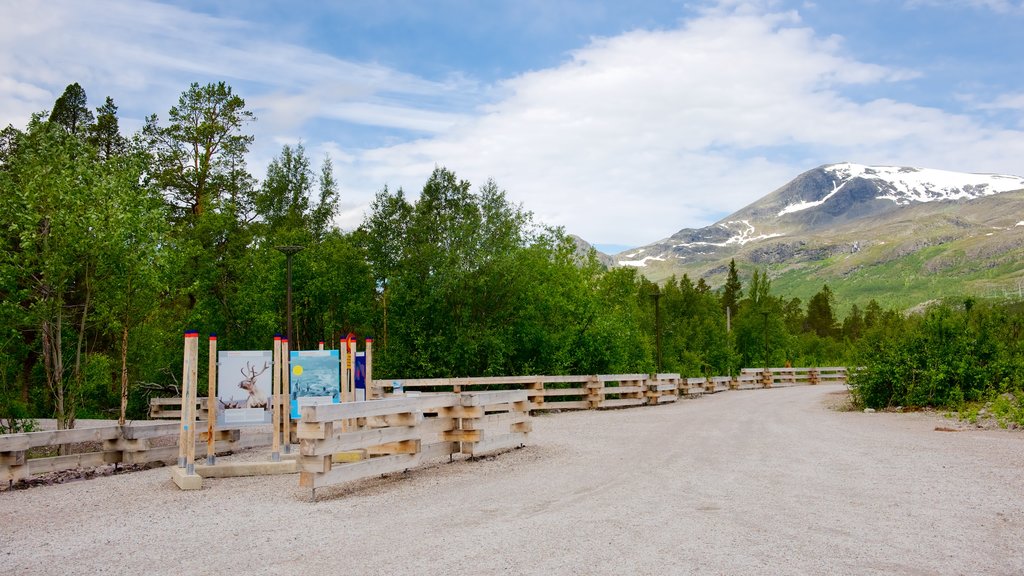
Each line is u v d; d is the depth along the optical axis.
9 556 6.61
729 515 7.41
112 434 12.85
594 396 25.64
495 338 27.52
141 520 8.12
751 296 70.25
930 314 23.11
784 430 16.52
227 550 6.58
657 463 11.32
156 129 33.84
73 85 37.66
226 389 11.92
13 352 19.66
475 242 28.78
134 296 17.47
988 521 7.07
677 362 47.81
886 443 13.59
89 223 15.78
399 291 27.89
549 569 5.60
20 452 11.18
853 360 24.28
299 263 28.88
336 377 13.15
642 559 5.83
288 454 12.65
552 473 10.60
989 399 21.19
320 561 6.07
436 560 5.96
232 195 35.06
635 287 40.88
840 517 7.27
